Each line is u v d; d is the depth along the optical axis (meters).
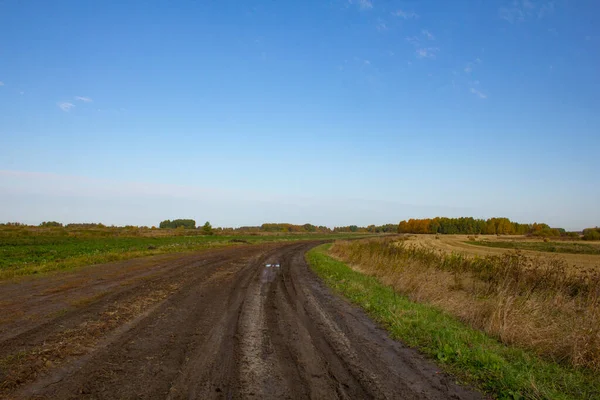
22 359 5.14
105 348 5.71
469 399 4.29
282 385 4.50
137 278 13.12
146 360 5.24
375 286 12.41
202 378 4.64
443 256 15.93
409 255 17.34
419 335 6.76
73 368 4.87
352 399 4.17
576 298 9.27
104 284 11.70
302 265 20.14
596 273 9.93
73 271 14.84
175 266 17.33
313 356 5.62
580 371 5.35
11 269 14.88
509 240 61.00
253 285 12.69
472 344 6.25
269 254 27.53
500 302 7.69
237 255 25.45
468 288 11.78
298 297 10.70
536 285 10.35
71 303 8.82
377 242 25.45
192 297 10.14
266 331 6.97
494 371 5.05
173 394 4.14
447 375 5.01
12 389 4.19
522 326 6.84
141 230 78.56
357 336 6.80
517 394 4.39
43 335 6.27
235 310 8.72
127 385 4.36
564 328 6.87
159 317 7.79
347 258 22.61
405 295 11.09
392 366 5.29
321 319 8.07
